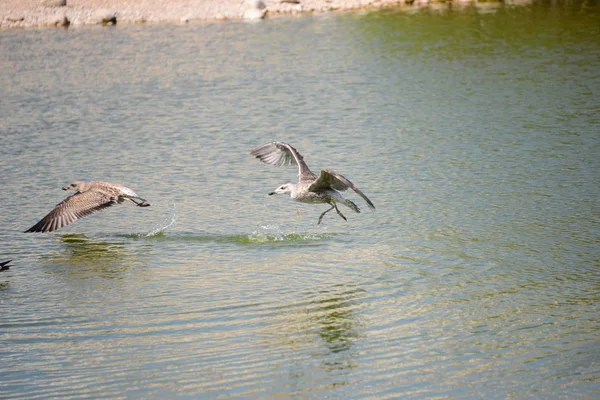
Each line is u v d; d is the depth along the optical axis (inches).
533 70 1212.5
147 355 486.6
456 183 781.3
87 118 1043.9
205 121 1015.0
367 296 567.5
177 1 1740.9
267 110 1053.2
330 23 1585.9
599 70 1192.2
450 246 645.9
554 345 489.4
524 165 823.1
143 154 896.9
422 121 987.9
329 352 488.4
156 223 716.0
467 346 490.9
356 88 1149.1
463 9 1704.0
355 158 861.2
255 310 549.0
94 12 1665.8
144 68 1290.6
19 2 1727.4
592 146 871.1
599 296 552.1
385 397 438.3
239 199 768.3
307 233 689.0
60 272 619.2
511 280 582.6
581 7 1692.9
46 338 510.9
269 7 1702.8
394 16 1638.8
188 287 589.0
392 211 723.4
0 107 1100.5
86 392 444.1
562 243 641.0
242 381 455.2
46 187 798.5
